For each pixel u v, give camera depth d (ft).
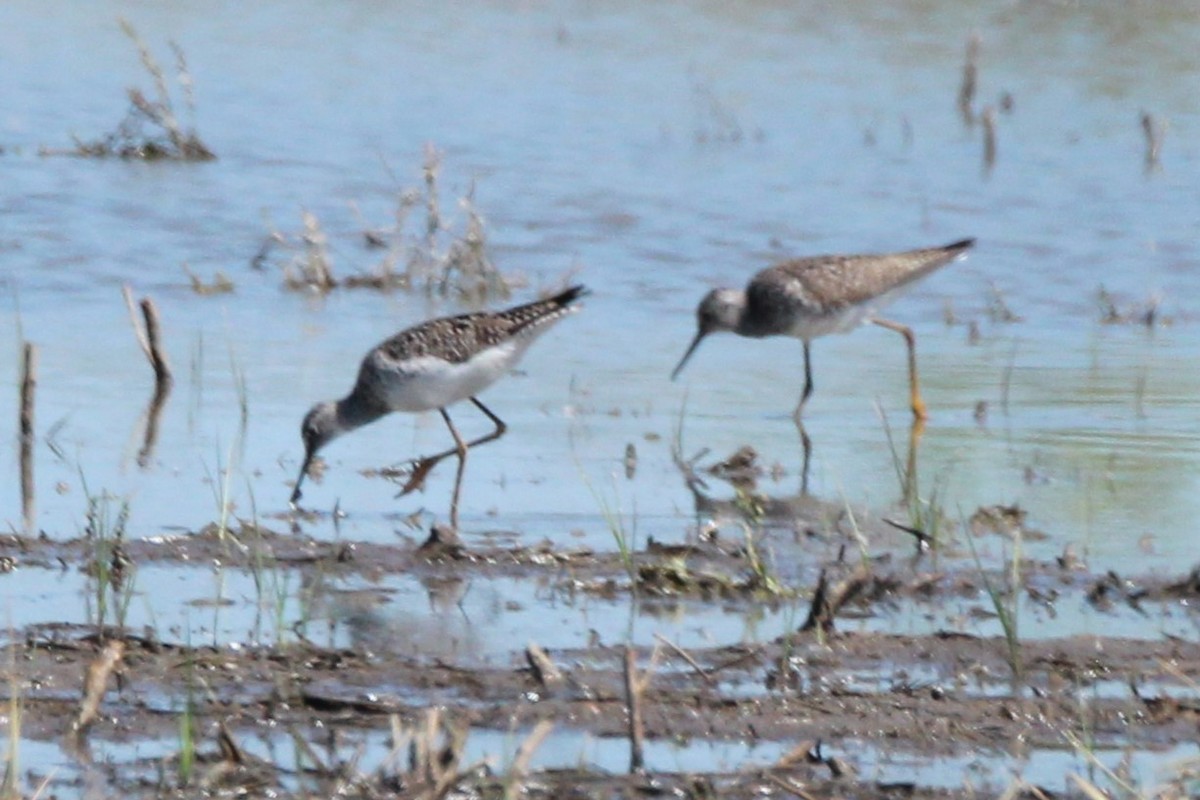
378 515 42.68
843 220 74.38
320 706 30.50
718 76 94.63
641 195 77.05
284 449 47.57
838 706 30.96
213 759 28.48
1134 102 90.99
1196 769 28.19
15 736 27.73
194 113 86.07
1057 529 41.70
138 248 68.85
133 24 103.45
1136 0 105.81
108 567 36.73
